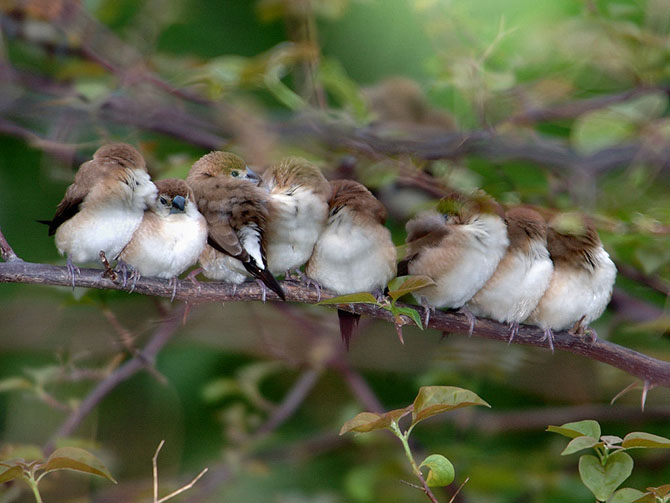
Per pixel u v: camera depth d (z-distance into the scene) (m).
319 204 6.41
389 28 6.51
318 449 6.66
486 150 6.45
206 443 6.71
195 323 6.62
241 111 6.43
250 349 6.64
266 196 6.41
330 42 6.53
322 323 6.63
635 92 6.45
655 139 6.43
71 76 6.48
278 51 6.47
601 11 6.46
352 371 6.64
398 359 6.64
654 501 6.28
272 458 6.66
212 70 6.44
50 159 6.52
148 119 6.45
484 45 6.47
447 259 6.42
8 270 6.34
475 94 6.46
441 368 6.62
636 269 6.54
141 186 6.41
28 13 6.49
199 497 6.62
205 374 6.72
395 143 6.45
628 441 6.28
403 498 6.61
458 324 6.43
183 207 6.41
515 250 6.43
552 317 6.44
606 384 6.64
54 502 6.57
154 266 6.41
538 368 6.66
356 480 6.60
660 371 6.42
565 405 6.74
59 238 6.41
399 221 6.52
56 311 6.59
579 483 6.61
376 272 6.41
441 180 6.47
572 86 6.50
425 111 6.61
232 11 6.64
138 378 6.70
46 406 6.64
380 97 6.60
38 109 6.44
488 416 6.66
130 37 6.51
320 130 6.44
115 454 6.68
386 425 6.27
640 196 6.45
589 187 6.44
